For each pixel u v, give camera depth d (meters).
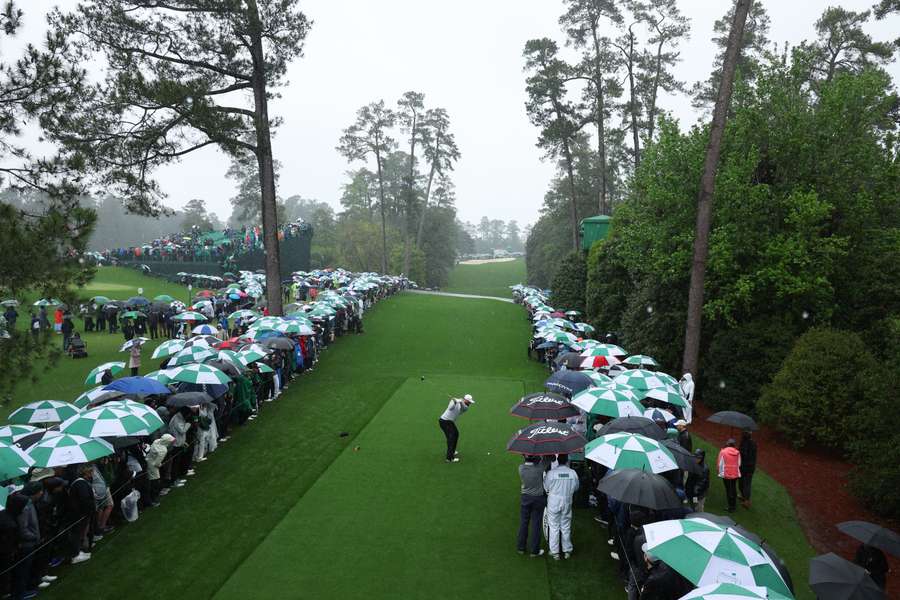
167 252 57.28
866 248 19.84
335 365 26.02
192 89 22.92
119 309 31.92
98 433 10.30
